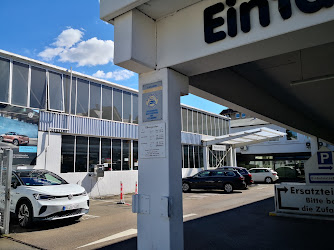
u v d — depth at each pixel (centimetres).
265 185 2189
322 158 822
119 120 1600
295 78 792
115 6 404
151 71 437
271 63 664
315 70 719
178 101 433
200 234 655
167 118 405
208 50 383
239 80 782
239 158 3086
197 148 2306
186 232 676
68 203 743
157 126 412
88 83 1458
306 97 1049
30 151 1178
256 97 901
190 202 1208
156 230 393
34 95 1221
